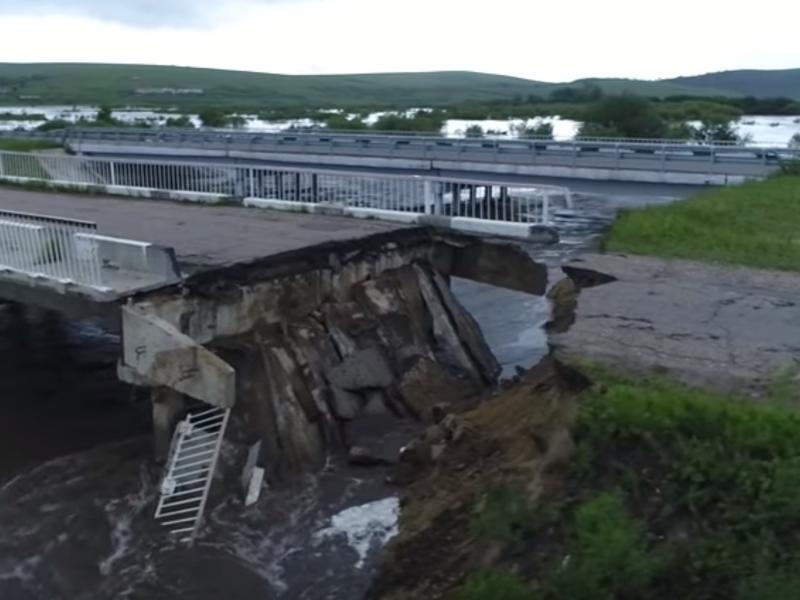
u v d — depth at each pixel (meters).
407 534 9.24
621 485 7.69
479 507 8.54
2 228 14.97
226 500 12.23
